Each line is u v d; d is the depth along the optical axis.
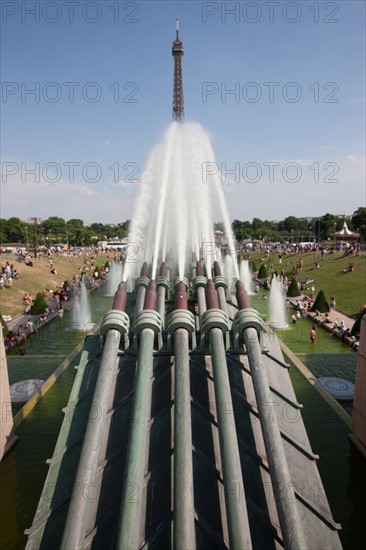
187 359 13.49
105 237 197.75
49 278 78.94
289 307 56.91
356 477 18.36
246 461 11.65
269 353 15.90
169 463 11.41
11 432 21.12
